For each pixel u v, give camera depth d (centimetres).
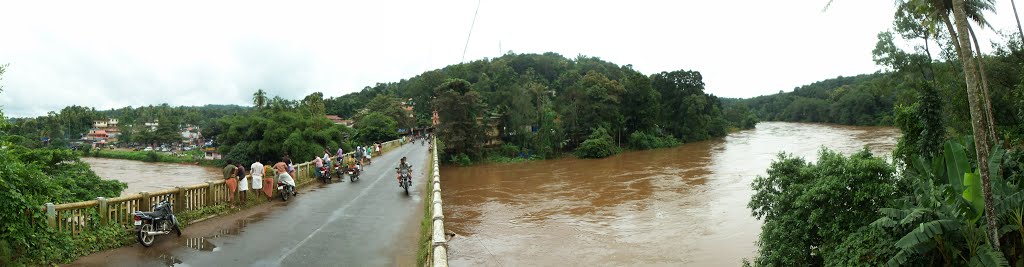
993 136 1519
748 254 1630
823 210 1043
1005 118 2116
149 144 10331
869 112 10256
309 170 2020
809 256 1099
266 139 4766
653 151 6538
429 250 743
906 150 1495
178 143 10438
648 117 7262
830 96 12900
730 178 3438
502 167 5181
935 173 1039
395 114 9012
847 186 1021
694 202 2564
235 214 1218
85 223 830
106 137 11431
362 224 1118
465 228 2130
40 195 756
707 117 8506
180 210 1086
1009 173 1155
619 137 6938
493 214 2441
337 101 12631
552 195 3022
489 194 3189
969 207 810
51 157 1409
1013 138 1842
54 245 739
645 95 7344
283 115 4994
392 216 1230
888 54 3186
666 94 8031
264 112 5384
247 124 5188
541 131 6059
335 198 1543
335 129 5169
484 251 1745
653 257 1636
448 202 2898
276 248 881
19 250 689
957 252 814
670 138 7500
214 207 1191
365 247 905
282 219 1161
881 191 966
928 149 1374
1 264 640
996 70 2294
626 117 7181
